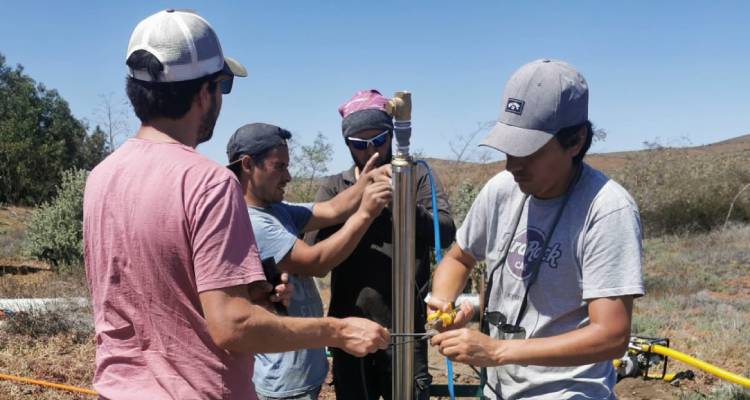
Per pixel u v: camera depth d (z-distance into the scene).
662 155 19.78
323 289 10.38
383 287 3.44
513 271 2.42
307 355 3.18
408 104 2.31
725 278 11.84
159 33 1.99
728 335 7.69
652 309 9.38
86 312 7.92
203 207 1.89
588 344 2.12
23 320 6.99
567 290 2.29
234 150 3.14
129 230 1.93
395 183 2.35
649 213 18.48
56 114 39.34
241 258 1.93
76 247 12.49
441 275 2.67
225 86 2.33
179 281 1.93
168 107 2.02
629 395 5.71
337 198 3.40
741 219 18.19
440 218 3.49
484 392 2.63
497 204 2.53
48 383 5.52
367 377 3.54
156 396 1.93
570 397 2.33
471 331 2.17
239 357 2.03
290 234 3.09
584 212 2.24
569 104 2.15
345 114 3.49
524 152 2.13
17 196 30.97
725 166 19.41
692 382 6.01
